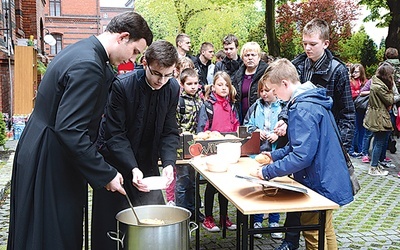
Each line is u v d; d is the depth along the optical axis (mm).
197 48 24672
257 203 2359
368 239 4086
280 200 2416
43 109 2242
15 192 2281
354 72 8398
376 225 4480
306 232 3014
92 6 34000
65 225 2238
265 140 3904
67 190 2248
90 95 2139
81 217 2336
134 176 2594
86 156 2123
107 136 2846
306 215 2947
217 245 3918
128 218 2467
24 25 15055
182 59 4949
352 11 19812
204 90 5133
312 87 2824
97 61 2193
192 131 4418
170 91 2934
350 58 18000
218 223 4496
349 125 3486
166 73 2662
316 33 3443
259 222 4129
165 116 2965
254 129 3982
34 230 2186
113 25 2301
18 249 2207
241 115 4930
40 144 2213
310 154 2607
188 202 4203
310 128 2633
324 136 2715
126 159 2777
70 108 2096
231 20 24234
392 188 5934
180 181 4164
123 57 2332
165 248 2160
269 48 15523
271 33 15406
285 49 19984
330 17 19844
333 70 3490
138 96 2816
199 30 24484
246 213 2242
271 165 2656
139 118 2861
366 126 6562
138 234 2150
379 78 6504
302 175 2826
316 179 2744
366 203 5246
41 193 2197
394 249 3857
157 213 2523
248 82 4844
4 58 10883
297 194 2521
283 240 3760
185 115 4379
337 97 3527
